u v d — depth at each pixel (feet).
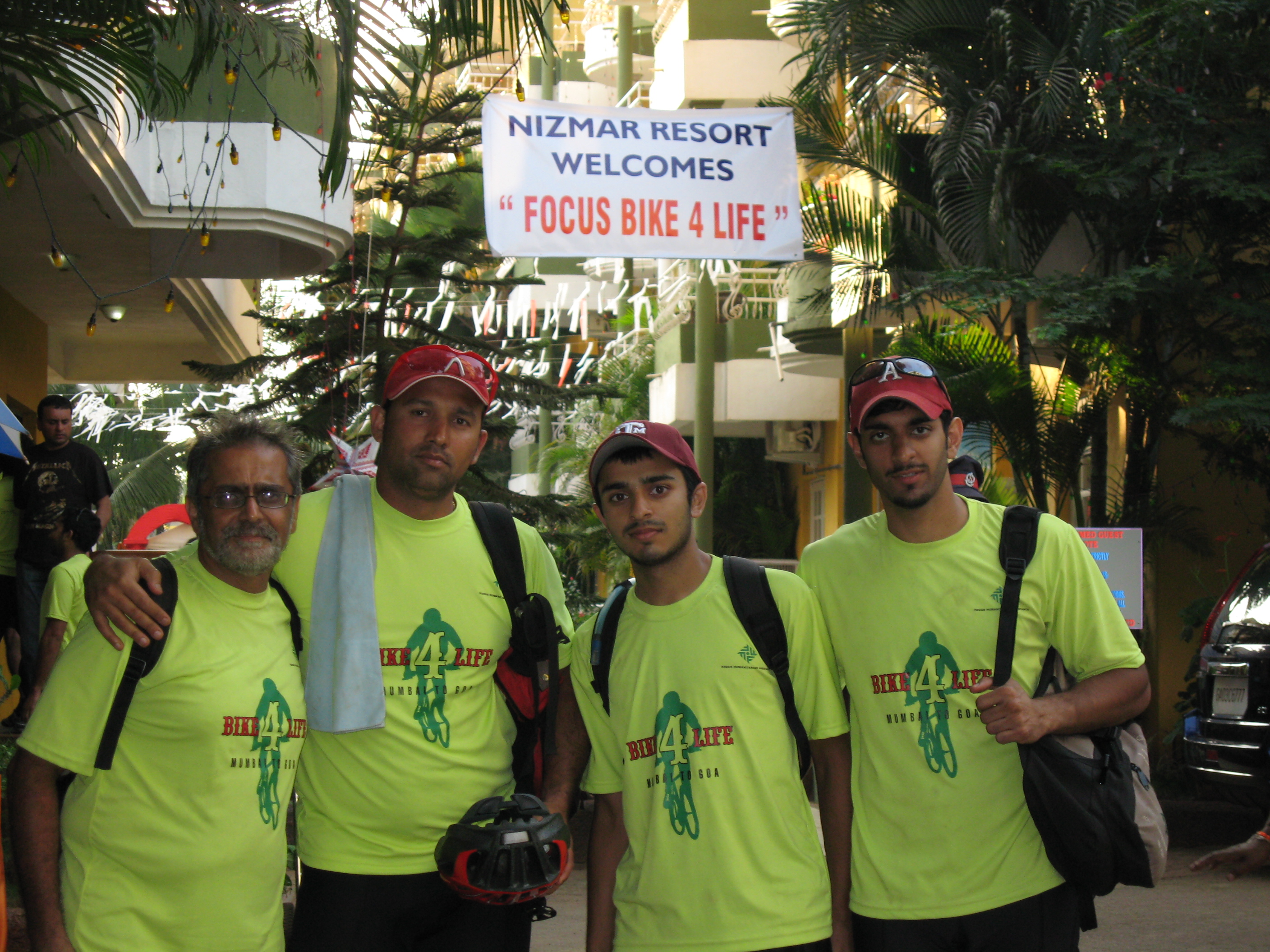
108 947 9.43
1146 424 34.17
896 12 33.30
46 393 41.96
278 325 35.50
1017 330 34.76
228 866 9.70
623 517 10.61
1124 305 30.30
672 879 10.41
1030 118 32.19
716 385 66.23
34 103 17.84
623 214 28.37
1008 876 10.37
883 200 42.57
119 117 24.31
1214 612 25.62
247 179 28.37
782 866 10.42
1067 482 33.30
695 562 10.88
